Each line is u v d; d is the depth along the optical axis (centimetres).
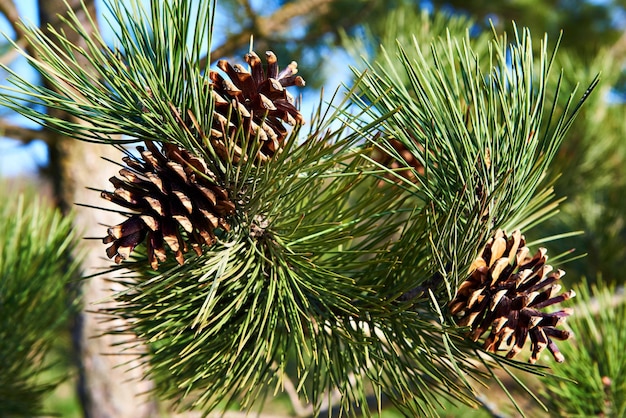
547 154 51
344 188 51
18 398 70
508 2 185
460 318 51
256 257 52
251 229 52
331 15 148
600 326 69
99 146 83
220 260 50
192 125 49
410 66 50
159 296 52
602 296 69
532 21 195
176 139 48
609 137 97
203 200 48
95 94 48
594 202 98
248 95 48
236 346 52
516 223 55
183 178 48
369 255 59
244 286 52
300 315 53
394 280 53
